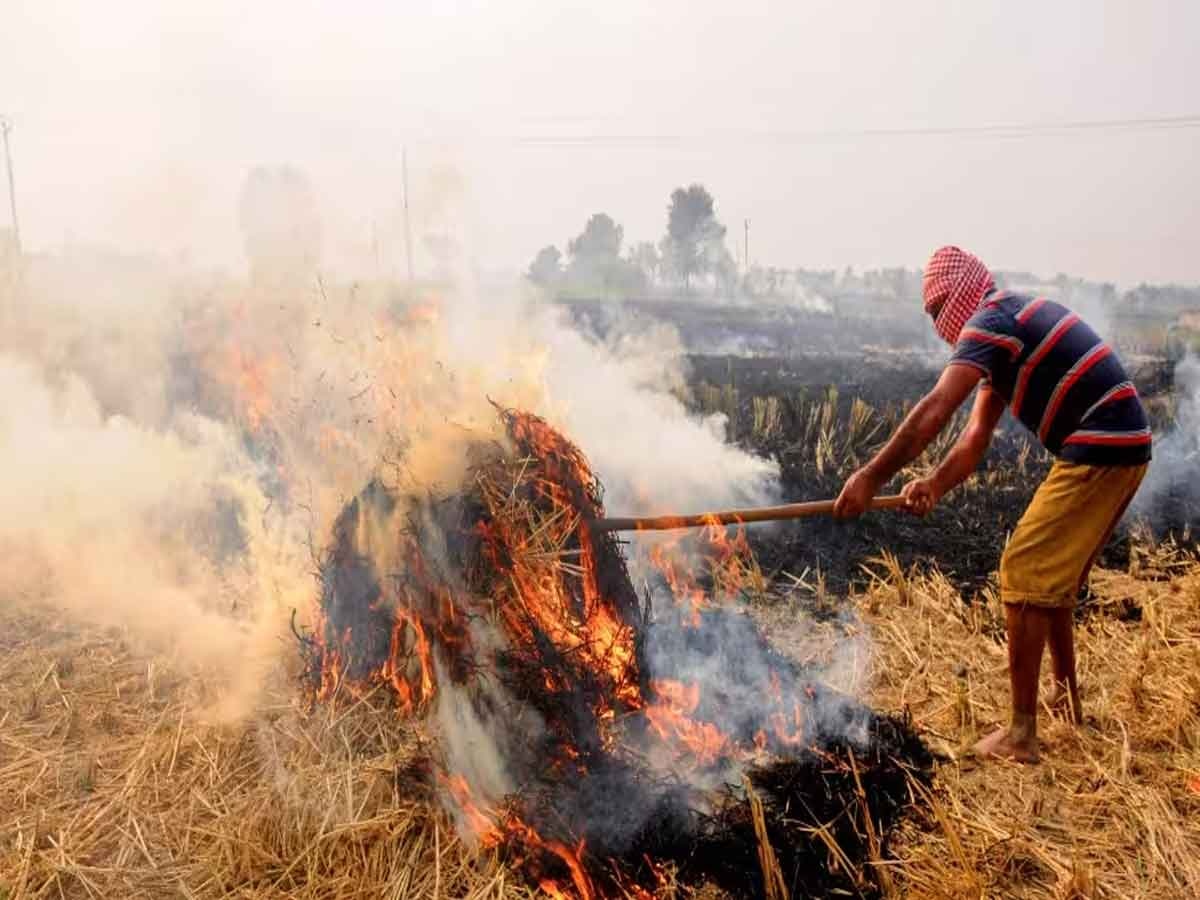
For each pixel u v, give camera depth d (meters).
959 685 3.85
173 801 3.24
